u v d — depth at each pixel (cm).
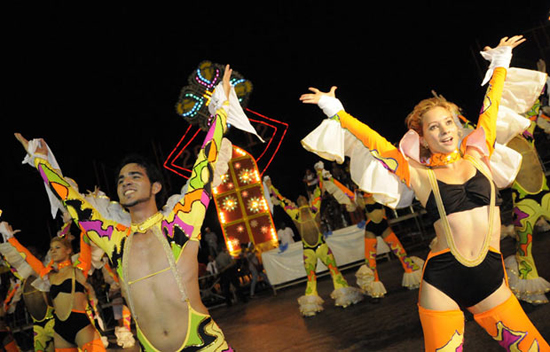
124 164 278
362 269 695
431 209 249
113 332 1102
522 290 444
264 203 1538
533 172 441
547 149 1188
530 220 443
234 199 1547
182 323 251
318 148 281
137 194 268
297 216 724
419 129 263
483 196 243
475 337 400
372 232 688
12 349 755
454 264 239
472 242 240
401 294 666
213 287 1259
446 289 241
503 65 288
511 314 234
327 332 561
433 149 258
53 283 496
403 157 261
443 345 238
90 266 513
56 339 498
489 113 270
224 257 1154
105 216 306
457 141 255
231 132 1662
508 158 263
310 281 711
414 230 1307
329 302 777
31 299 623
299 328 631
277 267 1127
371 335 489
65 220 535
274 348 554
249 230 1524
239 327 780
